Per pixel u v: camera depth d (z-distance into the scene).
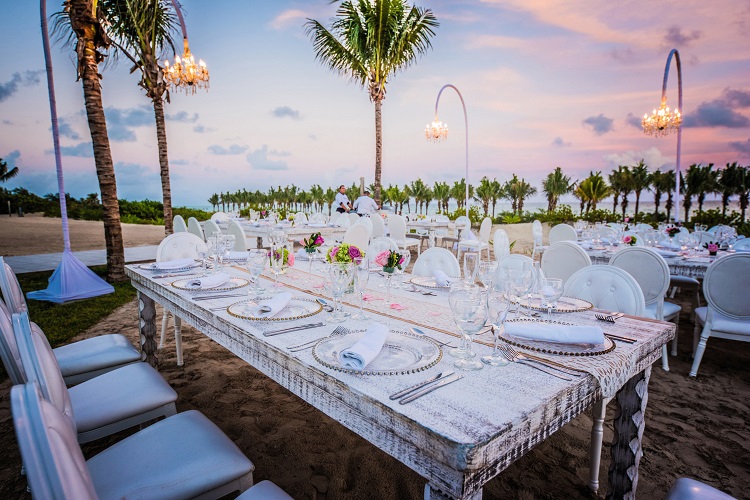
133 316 4.41
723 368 3.10
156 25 7.71
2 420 2.36
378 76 10.62
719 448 2.08
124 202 21.05
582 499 1.72
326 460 1.98
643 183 32.47
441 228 9.42
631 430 1.46
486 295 1.22
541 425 0.86
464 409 0.83
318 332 1.38
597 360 1.12
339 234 7.80
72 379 1.98
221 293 1.96
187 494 1.11
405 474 1.88
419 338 1.26
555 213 17.59
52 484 0.53
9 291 1.87
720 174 24.08
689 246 4.50
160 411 1.67
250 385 2.79
